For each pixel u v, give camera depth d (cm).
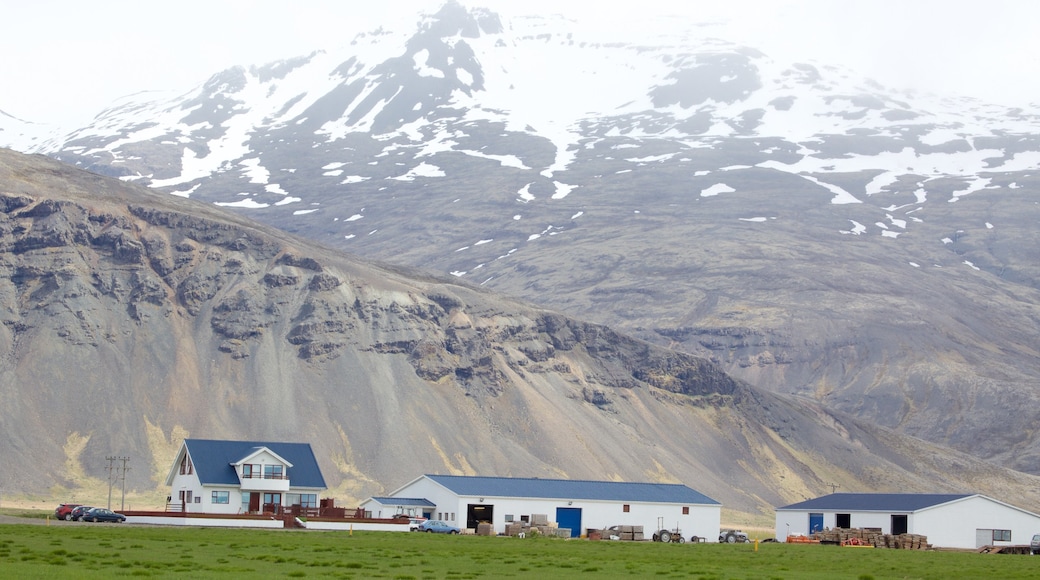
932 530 16500
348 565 7631
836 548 14062
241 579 6366
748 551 12350
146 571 6656
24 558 7306
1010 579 8631
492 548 10850
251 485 15400
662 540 15962
